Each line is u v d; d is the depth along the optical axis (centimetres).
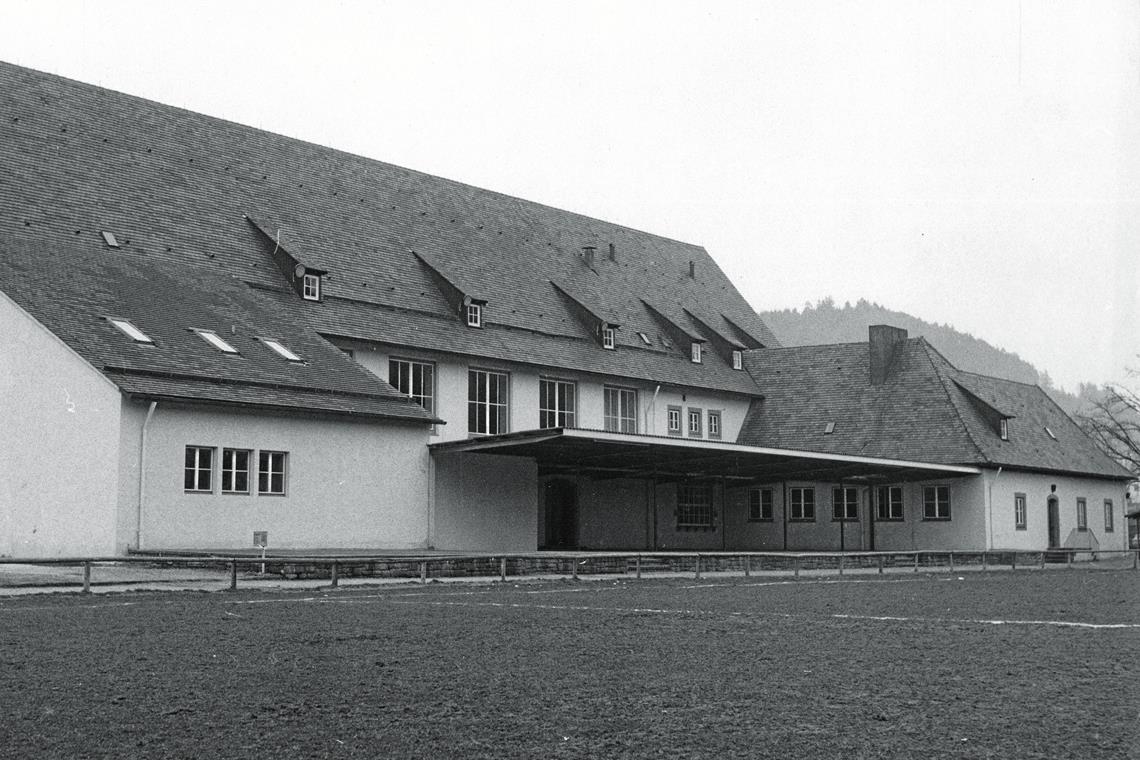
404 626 1521
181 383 2944
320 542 3262
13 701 939
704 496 5150
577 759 759
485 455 3800
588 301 4994
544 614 1748
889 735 831
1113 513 5844
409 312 4109
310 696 973
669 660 1207
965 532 4869
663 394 4978
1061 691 1022
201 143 4156
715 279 6112
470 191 5122
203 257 3697
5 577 2328
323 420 3297
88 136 3806
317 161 4534
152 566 2653
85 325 2975
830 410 5256
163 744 793
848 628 1574
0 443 2989
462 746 793
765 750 785
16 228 3300
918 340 5331
